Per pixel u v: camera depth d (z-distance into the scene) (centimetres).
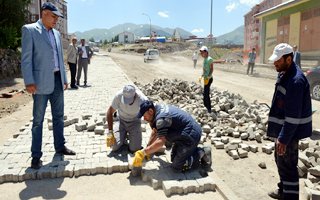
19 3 1820
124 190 441
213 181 447
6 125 819
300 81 357
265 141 682
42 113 491
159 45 8300
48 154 548
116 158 531
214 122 808
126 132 565
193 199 417
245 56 3638
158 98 1147
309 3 2175
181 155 471
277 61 370
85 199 416
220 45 7394
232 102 956
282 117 386
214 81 1894
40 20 491
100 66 2780
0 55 1692
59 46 518
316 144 616
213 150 629
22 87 1435
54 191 438
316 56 2084
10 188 449
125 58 4612
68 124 726
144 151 462
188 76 2194
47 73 481
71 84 1355
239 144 631
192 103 1030
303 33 2264
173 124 473
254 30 3697
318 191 425
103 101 1052
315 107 1069
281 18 2616
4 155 543
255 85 1698
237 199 406
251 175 518
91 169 488
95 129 661
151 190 441
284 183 399
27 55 463
